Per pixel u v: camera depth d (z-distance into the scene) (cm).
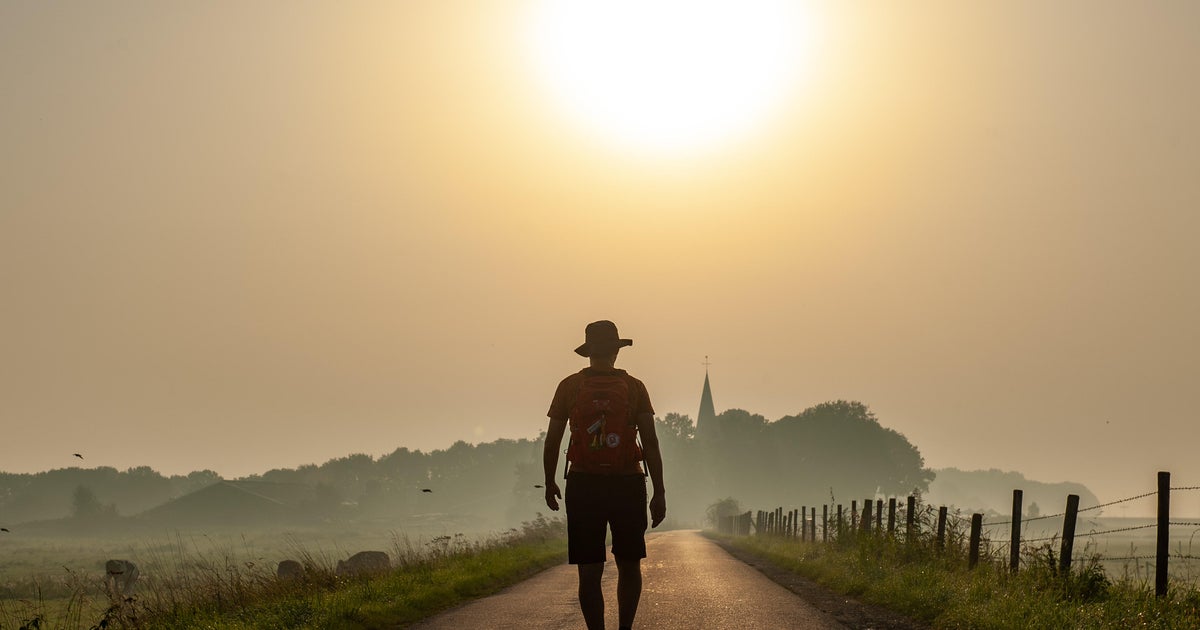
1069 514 1097
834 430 17550
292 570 2488
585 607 593
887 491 17812
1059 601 968
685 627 884
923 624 942
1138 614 861
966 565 1384
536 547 2717
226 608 1202
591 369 619
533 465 18062
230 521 18625
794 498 17288
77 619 1192
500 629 887
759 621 931
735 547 3506
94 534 16275
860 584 1299
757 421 18025
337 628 950
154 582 1414
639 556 596
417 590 1280
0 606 1128
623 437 597
